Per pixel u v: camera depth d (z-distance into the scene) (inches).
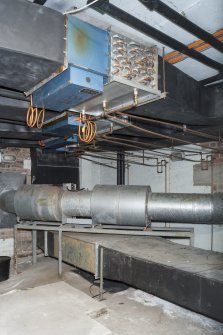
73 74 63.6
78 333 57.3
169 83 81.3
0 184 181.2
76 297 75.3
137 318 112.5
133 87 73.9
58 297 75.0
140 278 104.8
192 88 89.3
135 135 136.5
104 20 66.6
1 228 183.0
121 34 70.8
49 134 127.8
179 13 63.0
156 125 120.2
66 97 72.8
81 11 62.6
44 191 158.6
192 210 133.3
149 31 65.7
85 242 138.9
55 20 60.0
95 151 197.6
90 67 65.2
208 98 95.1
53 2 60.6
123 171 203.6
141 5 60.3
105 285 146.9
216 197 133.3
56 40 59.9
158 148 174.4
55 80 68.2
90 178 228.5
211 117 95.8
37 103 78.5
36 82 71.2
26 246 193.3
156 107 87.4
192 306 85.8
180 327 105.5
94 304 71.3
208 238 154.5
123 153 187.6
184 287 88.2
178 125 111.6
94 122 105.3
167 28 68.6
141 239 141.4
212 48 76.3
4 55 56.3
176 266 93.9
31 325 60.4
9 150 184.7
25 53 55.7
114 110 87.7
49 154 199.5
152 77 76.2
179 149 164.1
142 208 136.1
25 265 183.5
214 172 151.8
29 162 192.5
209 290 81.4
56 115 102.1
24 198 160.9
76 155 201.5
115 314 115.6
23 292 78.4
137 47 73.4
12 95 83.3
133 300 129.0
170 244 131.0
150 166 190.5
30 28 56.5
